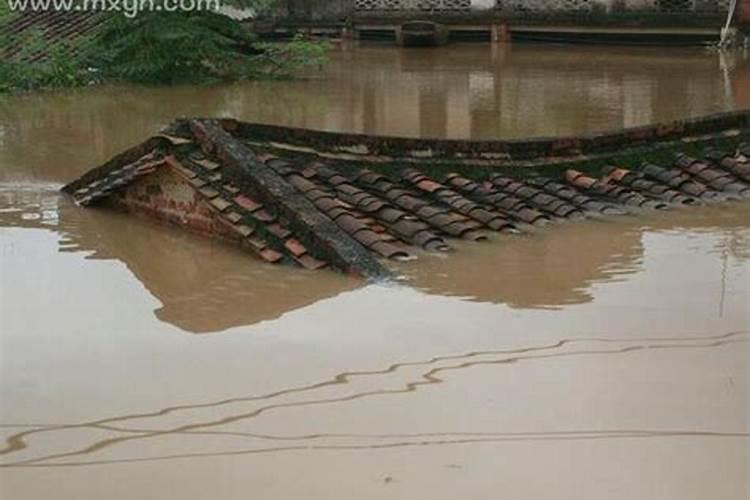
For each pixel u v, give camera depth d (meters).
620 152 9.22
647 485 4.05
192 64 17.27
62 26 19.34
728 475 4.12
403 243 7.50
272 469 4.22
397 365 5.32
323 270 6.95
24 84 16.34
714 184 9.08
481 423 4.62
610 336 5.73
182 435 4.55
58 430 4.62
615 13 23.09
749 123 9.85
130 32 17.36
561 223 8.14
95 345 5.66
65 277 6.90
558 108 14.14
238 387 5.06
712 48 21.81
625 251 7.45
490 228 7.88
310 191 7.69
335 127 12.87
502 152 8.70
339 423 4.64
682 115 13.29
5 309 6.24
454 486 4.06
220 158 7.66
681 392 4.94
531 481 4.09
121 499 4.02
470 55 21.56
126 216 8.36
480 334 5.77
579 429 4.55
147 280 6.84
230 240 7.47
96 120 13.50
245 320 6.06
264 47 18.34
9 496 4.05
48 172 10.18
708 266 7.07
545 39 23.84
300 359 5.42
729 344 5.59
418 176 8.33
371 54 21.94
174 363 5.39
